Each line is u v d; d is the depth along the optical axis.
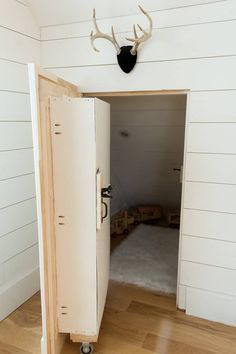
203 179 1.91
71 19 2.06
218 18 1.70
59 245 1.58
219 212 1.91
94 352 1.73
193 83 1.82
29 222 2.25
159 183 4.02
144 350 1.75
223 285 2.00
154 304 2.22
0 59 1.86
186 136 1.90
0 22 1.83
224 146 1.82
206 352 1.75
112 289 2.42
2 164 1.94
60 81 1.68
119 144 3.53
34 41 2.16
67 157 1.46
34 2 2.01
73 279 1.61
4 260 2.03
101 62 2.05
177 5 1.76
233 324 2.00
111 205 3.99
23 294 2.22
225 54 1.72
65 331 1.68
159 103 2.66
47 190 1.45
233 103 1.75
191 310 2.10
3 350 1.75
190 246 2.03
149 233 3.77
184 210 2.00
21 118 2.08
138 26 1.76
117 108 2.88
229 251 1.94
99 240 1.67
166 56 1.86
